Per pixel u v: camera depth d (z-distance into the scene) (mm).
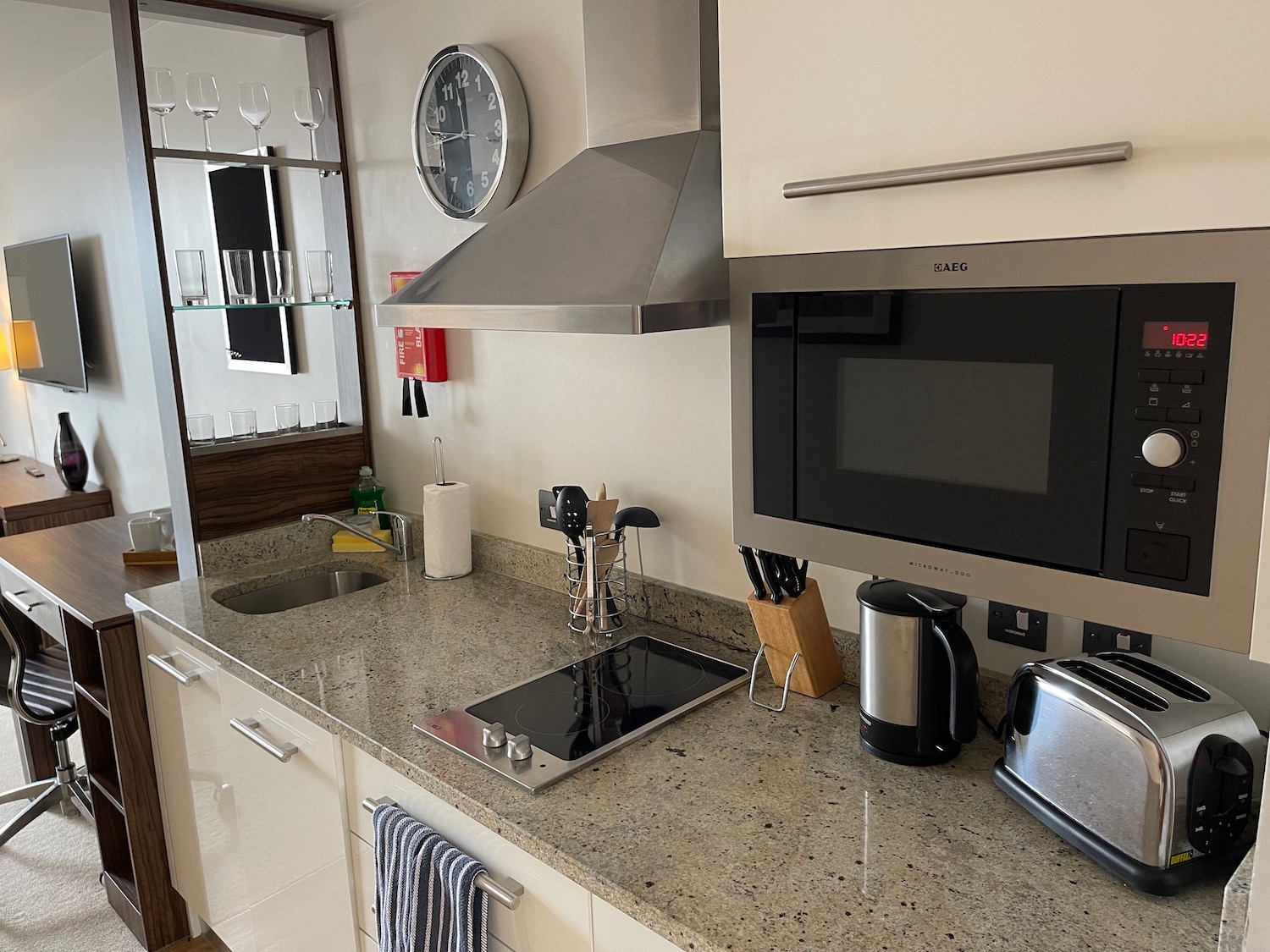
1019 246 991
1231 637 922
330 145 2465
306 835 1711
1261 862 720
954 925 991
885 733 1329
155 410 3875
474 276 1447
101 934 2402
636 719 1479
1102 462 980
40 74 3934
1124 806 1029
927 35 993
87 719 2436
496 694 1591
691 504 1839
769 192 1181
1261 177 818
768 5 1127
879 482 1184
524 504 2215
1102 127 895
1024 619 1382
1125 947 948
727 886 1068
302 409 2885
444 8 2105
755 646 1754
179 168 3230
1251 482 882
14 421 5508
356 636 1887
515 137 1967
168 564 2672
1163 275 896
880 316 1134
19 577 2670
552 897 1199
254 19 2314
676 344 1794
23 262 4691
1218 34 815
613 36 1574
